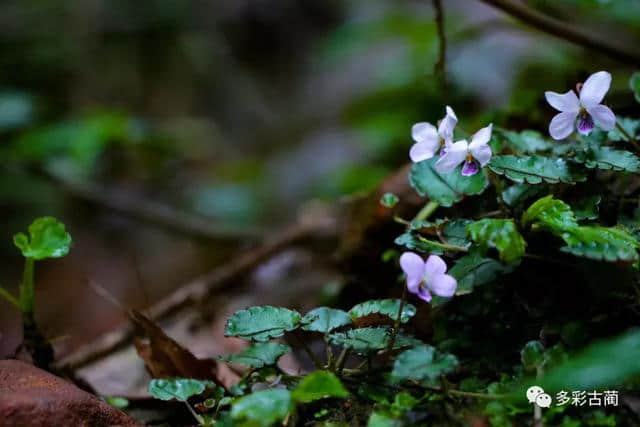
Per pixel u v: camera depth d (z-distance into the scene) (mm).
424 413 614
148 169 1578
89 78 1890
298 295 775
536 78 1036
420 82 1170
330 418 630
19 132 1441
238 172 1862
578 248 612
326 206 824
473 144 622
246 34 2121
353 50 1712
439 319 663
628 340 587
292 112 2113
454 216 684
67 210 1680
